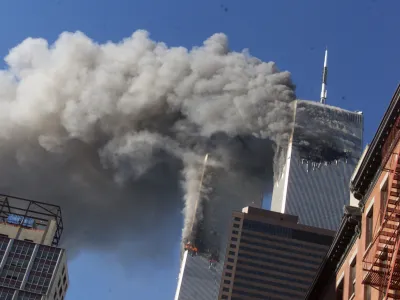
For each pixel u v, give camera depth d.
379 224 57.25
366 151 61.78
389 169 56.03
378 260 54.03
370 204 61.03
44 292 186.12
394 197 56.34
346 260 65.75
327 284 70.44
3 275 188.00
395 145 56.38
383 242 53.31
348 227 64.25
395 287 51.72
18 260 191.12
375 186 60.66
